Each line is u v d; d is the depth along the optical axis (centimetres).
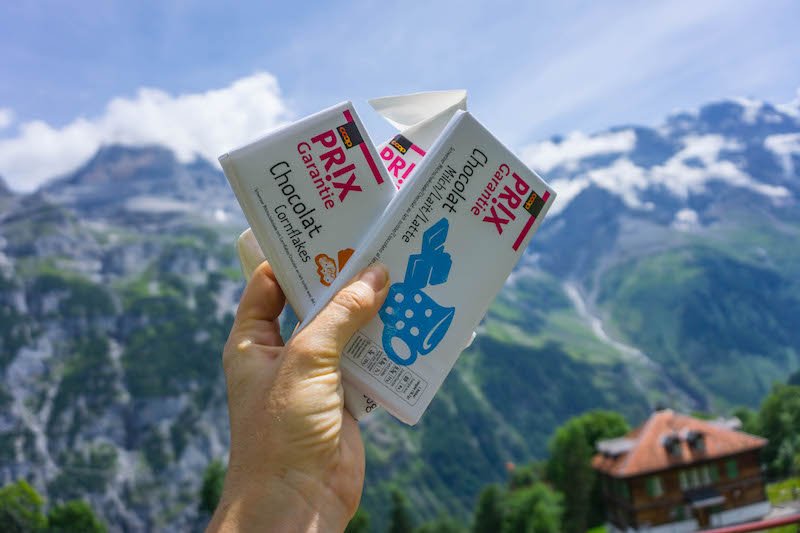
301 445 167
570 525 6950
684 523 5888
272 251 216
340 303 190
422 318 217
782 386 8825
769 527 466
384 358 213
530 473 9012
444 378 220
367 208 223
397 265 216
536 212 230
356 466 187
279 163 217
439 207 221
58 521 12269
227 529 159
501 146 227
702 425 6225
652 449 6172
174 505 19200
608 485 6856
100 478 19225
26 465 19412
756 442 5997
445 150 223
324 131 221
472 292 223
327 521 167
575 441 7288
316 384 174
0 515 11144
